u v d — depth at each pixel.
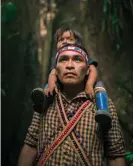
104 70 8.20
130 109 7.58
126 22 8.02
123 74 8.09
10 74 10.34
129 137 7.29
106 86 8.04
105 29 8.32
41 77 10.46
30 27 10.45
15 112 10.39
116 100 7.79
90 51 8.44
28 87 10.48
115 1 7.90
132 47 8.18
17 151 10.33
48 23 10.52
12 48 10.30
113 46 8.32
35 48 10.52
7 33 10.16
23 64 10.45
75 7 9.90
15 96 10.39
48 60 10.48
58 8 10.52
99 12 8.69
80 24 9.12
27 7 10.38
